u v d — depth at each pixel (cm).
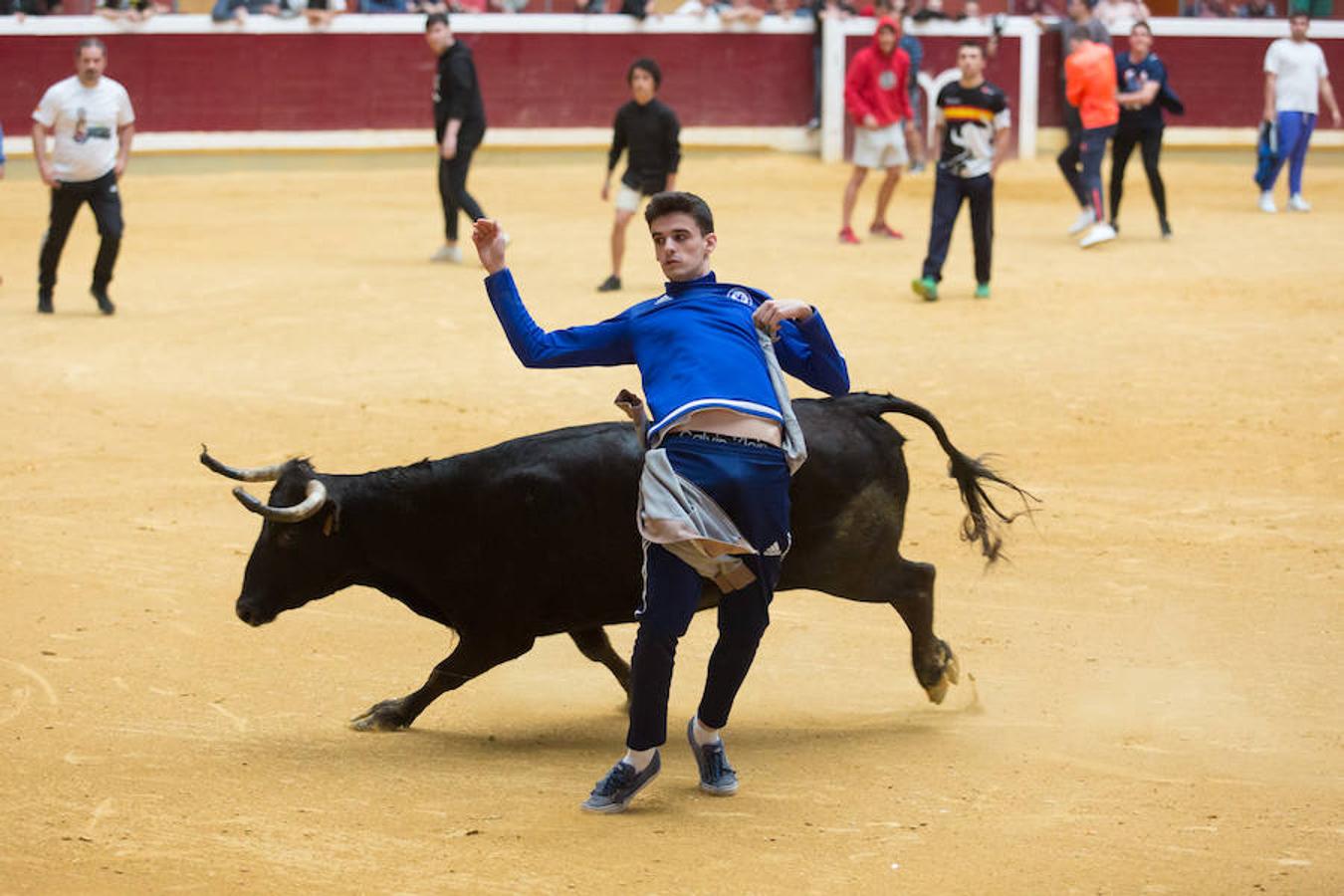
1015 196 4078
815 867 846
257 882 825
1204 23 4709
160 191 4066
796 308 938
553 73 4466
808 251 3250
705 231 958
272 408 2072
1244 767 1006
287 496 1076
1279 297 2745
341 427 1984
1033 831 898
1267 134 3762
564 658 1293
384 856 862
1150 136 3338
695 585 923
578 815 927
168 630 1312
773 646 1291
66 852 866
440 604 1088
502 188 4153
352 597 1423
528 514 1055
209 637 1299
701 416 914
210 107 4328
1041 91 4650
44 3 4309
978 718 1113
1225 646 1268
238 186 4156
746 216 3734
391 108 4422
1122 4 4709
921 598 1103
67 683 1182
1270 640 1281
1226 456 1872
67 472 1806
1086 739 1064
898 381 2202
